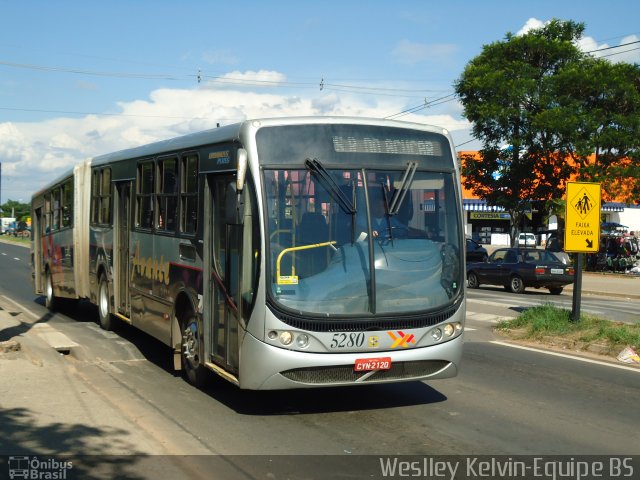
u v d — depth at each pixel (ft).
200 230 26.99
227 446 20.86
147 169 33.88
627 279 108.06
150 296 32.94
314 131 23.80
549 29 109.91
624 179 106.22
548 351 38.22
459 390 28.66
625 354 35.45
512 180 108.68
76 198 45.80
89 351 35.60
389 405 26.09
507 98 104.73
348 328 22.74
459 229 25.23
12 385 25.91
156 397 26.78
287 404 26.08
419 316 23.68
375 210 23.93
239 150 22.68
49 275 54.49
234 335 24.32
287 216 22.85
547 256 86.99
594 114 102.47
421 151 25.11
